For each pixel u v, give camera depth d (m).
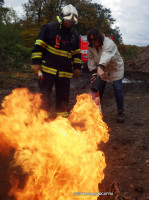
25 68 13.55
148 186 2.21
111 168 2.54
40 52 3.27
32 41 27.59
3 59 13.73
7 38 19.95
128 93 7.23
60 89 3.57
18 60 14.70
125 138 3.43
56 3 33.72
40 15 34.00
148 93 7.21
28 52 18.42
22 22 32.62
